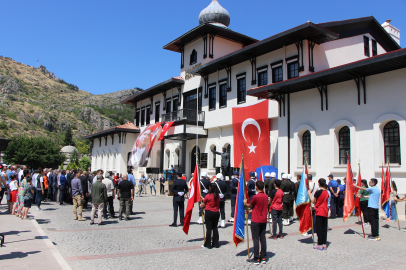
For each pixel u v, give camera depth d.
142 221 13.45
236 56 24.06
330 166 17.56
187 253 8.19
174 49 33.97
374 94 15.99
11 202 14.60
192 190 9.84
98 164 48.66
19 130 125.69
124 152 40.84
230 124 26.02
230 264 7.26
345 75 16.41
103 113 188.50
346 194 11.55
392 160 15.28
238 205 8.11
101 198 12.57
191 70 28.34
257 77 23.91
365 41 24.25
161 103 36.31
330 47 21.73
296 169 19.31
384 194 13.59
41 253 7.37
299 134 19.58
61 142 133.38
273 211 10.29
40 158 74.00
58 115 162.50
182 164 28.25
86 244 9.02
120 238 9.94
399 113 14.89
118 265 7.00
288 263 7.43
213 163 28.45
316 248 8.83
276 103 22.11
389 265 7.31
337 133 17.64
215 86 28.05
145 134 34.44
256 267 7.09
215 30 28.62
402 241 9.93
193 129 28.50
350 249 8.86
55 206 18.84
